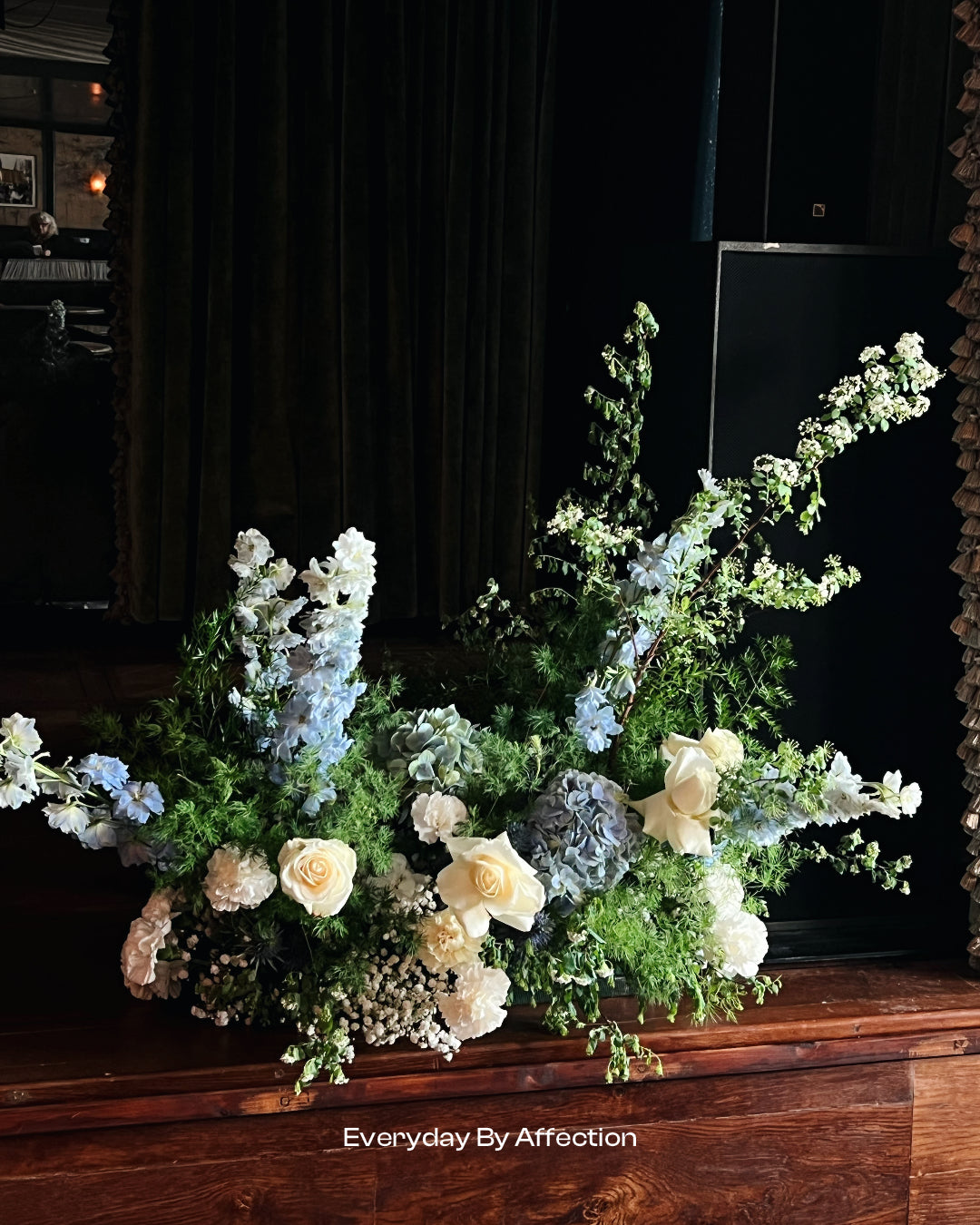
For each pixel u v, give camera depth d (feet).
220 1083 5.07
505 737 5.78
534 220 13.78
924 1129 5.90
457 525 13.98
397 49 13.00
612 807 5.23
